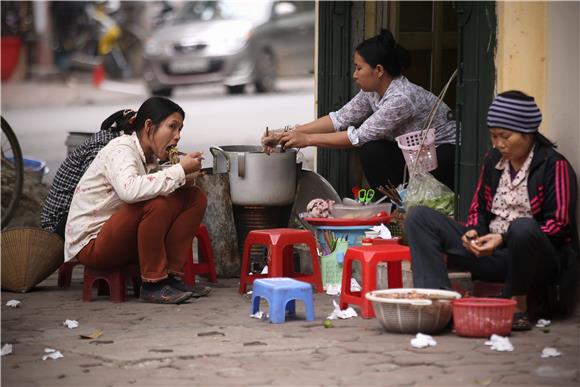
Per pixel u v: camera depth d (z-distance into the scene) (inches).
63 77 1252.5
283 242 308.0
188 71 1055.6
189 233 306.0
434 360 228.2
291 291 271.6
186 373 219.5
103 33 1249.4
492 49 300.7
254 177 345.1
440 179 359.9
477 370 220.1
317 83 426.3
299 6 1072.8
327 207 346.3
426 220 263.0
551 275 265.3
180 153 305.6
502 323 248.1
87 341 251.0
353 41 420.2
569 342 245.0
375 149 363.6
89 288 310.2
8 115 987.3
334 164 416.8
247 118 893.8
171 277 308.0
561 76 277.3
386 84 359.6
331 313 284.8
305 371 220.2
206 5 1092.5
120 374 219.3
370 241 289.6
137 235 297.7
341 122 380.2
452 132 362.0
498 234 254.5
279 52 1067.9
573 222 265.9
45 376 218.1
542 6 283.9
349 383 210.8
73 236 304.7
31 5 1254.9
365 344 244.2
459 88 316.8
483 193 275.6
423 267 263.4
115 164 295.9
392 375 216.7
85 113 1003.9
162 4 1251.2
